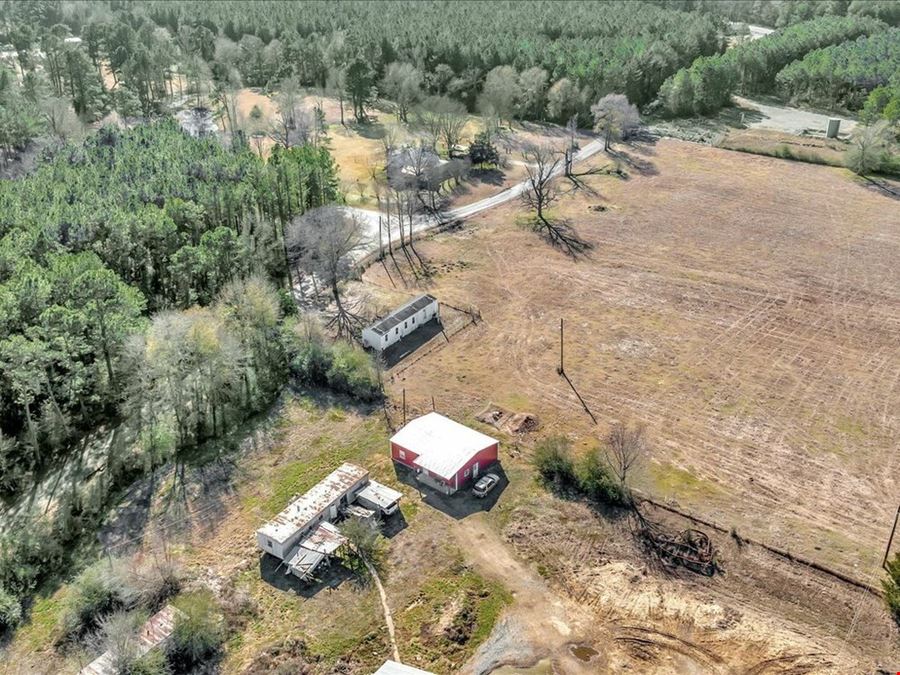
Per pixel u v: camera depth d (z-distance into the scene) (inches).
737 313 3503.9
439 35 7209.6
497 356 3225.9
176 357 2689.5
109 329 2861.7
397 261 4050.2
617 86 6378.0
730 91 6791.3
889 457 2618.1
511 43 7022.6
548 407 2901.1
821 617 2044.8
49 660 1994.3
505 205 4751.5
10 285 2962.6
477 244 4242.1
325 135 5940.0
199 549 2304.4
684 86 6358.3
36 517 2480.3
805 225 4379.9
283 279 3880.4
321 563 2230.6
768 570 2188.7
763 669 1910.7
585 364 3159.5
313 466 2632.9
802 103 6835.6
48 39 6599.4
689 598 2113.7
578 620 2063.2
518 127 6200.8
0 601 2114.9
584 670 1929.1
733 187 4955.7
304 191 4202.8
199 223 3794.3
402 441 2598.4
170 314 2898.6
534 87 6254.9
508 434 2755.9
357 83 6259.8
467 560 2245.3
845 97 6648.6
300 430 2812.5
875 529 2322.8
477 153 5315.0
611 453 2620.6
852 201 4702.3
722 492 2476.6
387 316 3376.0
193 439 2775.6
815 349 3225.9
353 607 2106.3
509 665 1946.4
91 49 7091.5
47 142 4751.5
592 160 5472.4
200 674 1934.1
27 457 2738.7
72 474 2659.9
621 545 2288.4
